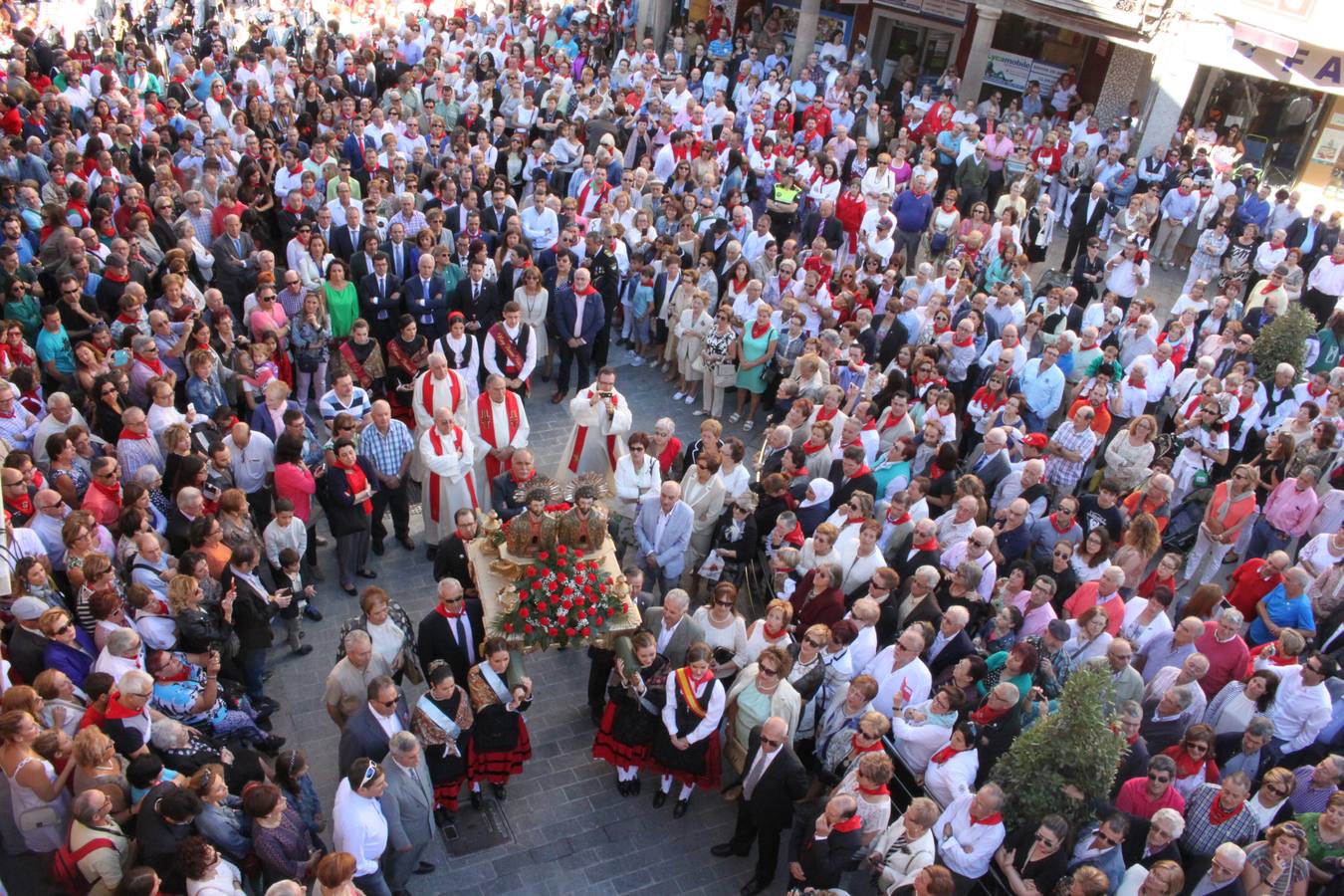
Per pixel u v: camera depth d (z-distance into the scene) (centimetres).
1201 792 688
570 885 726
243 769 654
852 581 870
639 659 752
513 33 2430
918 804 626
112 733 638
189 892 570
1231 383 1209
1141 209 1748
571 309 1247
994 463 1016
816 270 1347
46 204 1216
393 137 1532
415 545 1048
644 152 1902
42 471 849
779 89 2144
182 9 2275
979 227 1569
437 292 1213
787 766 684
